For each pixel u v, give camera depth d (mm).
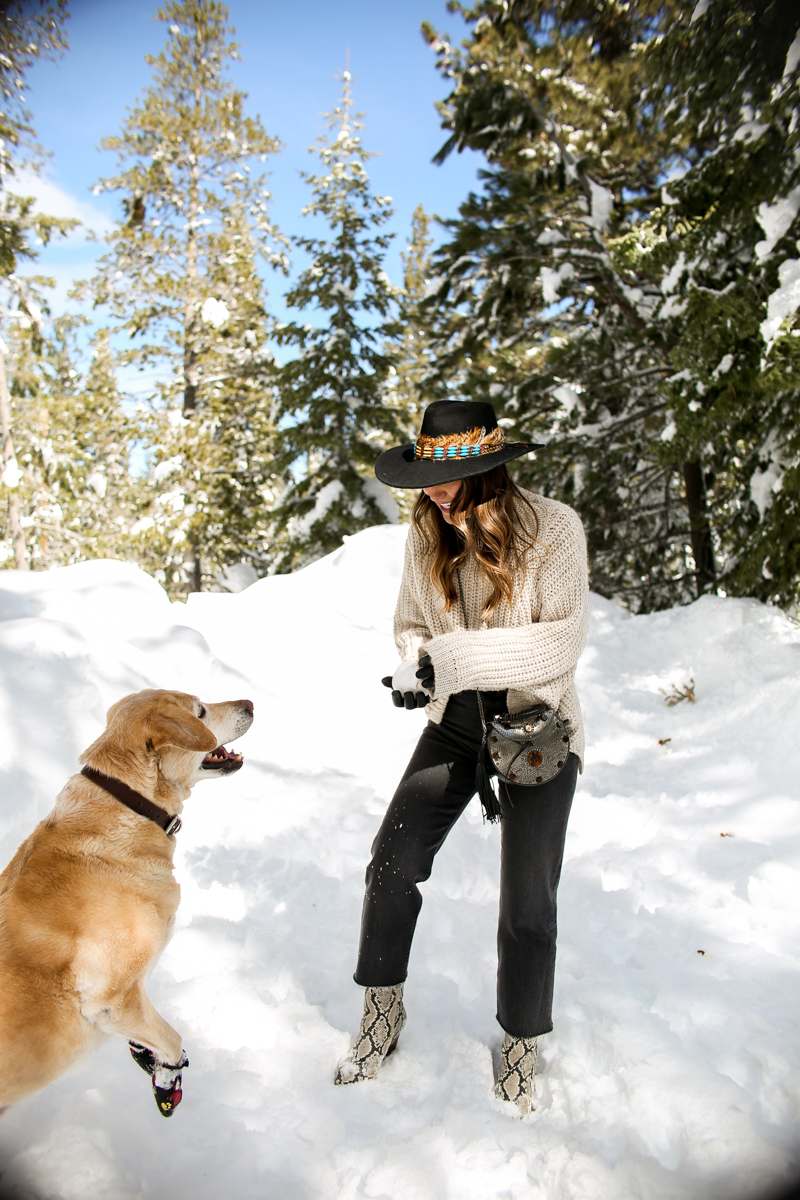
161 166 17062
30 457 15367
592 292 9688
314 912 2832
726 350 6035
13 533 15102
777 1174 1565
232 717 2332
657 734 4445
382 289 15977
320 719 4672
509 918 1850
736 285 6117
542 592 1849
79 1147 1700
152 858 1970
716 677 4863
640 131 8273
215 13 17172
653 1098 1790
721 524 8555
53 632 3670
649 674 5145
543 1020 1842
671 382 6480
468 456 1804
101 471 21719
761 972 2305
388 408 15766
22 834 2795
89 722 3371
